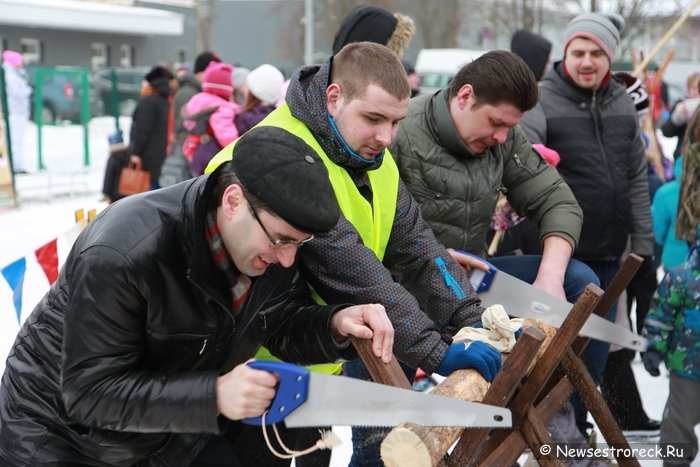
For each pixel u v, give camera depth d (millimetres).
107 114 21516
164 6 32750
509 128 2824
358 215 2416
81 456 2041
